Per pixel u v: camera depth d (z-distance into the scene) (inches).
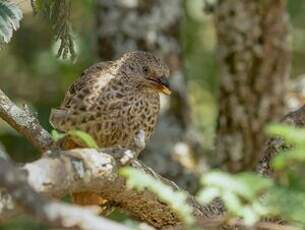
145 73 390.3
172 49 536.7
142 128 390.0
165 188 234.8
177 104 537.6
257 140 505.4
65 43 346.9
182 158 530.3
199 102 681.0
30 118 346.6
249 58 504.1
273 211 230.5
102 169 288.4
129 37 530.0
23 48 652.7
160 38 533.0
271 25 502.3
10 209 241.3
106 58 533.0
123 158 295.1
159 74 392.5
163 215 322.0
